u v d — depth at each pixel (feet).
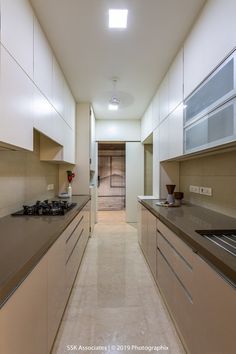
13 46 4.49
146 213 9.55
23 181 7.52
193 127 6.50
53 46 7.50
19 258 3.19
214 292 3.36
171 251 5.65
